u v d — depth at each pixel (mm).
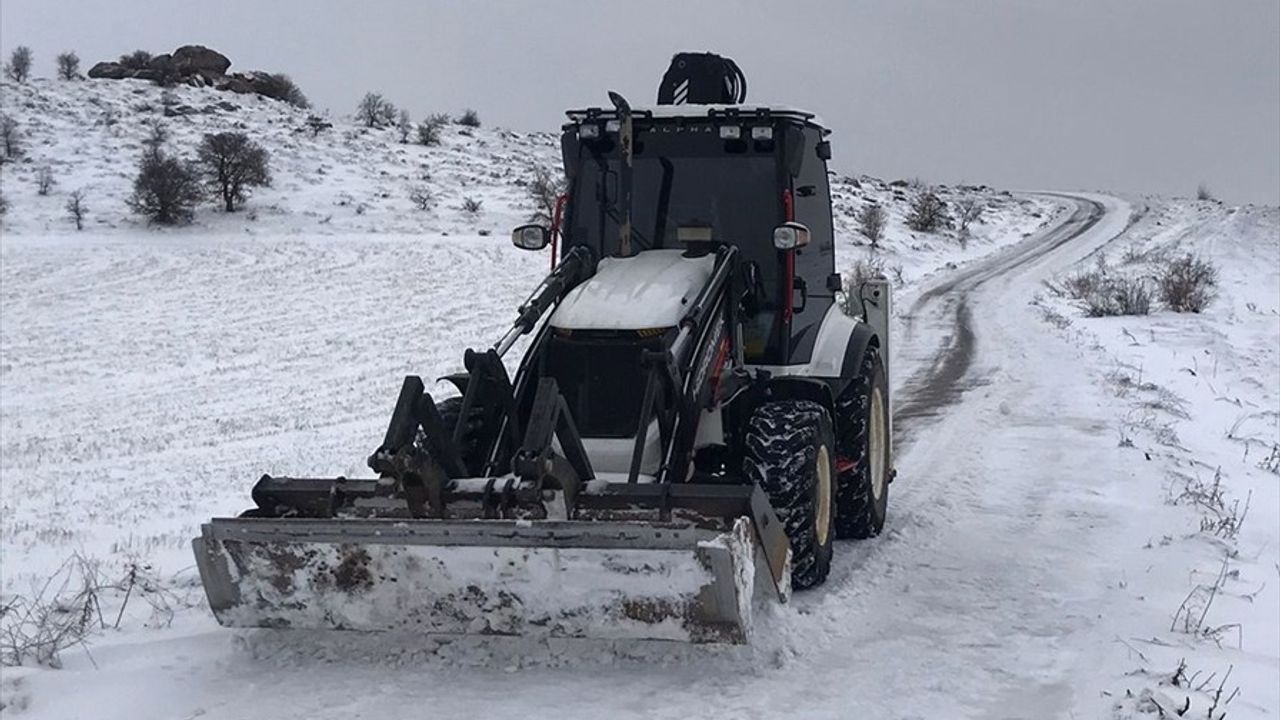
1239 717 5016
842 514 7758
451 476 5617
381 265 38750
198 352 25250
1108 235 59062
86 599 6598
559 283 6578
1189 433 12680
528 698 5137
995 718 5004
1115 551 7656
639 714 4973
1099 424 12406
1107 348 20266
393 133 71562
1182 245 47688
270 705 5141
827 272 8047
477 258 40188
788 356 7129
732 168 7152
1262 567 7523
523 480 5270
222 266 38656
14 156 54594
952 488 9555
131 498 11148
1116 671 5508
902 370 17672
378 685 5316
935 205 59688
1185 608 6500
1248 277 35062
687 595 5035
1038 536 8031
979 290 34688
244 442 15000
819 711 5031
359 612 5434
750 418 6535
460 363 22766
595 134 7246
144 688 5359
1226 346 20656
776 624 5711
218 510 10234
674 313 6199
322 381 21250
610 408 6109
